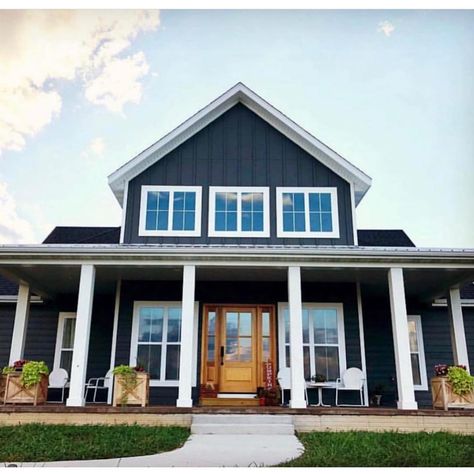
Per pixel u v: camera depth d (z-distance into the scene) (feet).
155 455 21.36
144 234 38.73
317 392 36.91
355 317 38.17
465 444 24.13
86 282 31.04
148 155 39.88
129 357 37.14
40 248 30.40
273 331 38.09
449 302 37.78
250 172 40.52
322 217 39.50
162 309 38.37
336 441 24.13
